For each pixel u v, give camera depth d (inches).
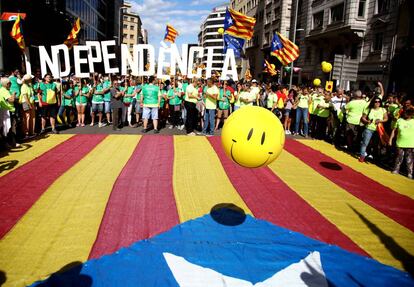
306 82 1469.0
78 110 486.6
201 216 195.3
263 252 157.3
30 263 143.6
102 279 133.7
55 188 231.6
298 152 374.6
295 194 240.1
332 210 214.5
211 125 450.0
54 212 194.2
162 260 147.7
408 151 301.0
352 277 141.9
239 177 272.7
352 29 1088.2
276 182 265.0
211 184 253.3
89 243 161.0
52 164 288.5
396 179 292.8
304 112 474.0
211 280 135.2
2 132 327.0
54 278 133.0
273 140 138.9
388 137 348.2
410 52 860.6
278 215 202.8
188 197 225.3
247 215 199.8
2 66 813.2
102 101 489.4
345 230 187.0
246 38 508.4
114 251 154.7
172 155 332.2
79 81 505.7
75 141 378.6
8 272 136.9
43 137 396.2
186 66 526.9
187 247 159.5
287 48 589.6
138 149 351.6
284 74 1435.8
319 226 190.5
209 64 514.0
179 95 496.7
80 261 145.9
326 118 462.0
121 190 232.7
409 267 152.6
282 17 1802.4
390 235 183.6
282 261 150.5
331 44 1266.0
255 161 141.6
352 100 395.2
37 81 456.1
